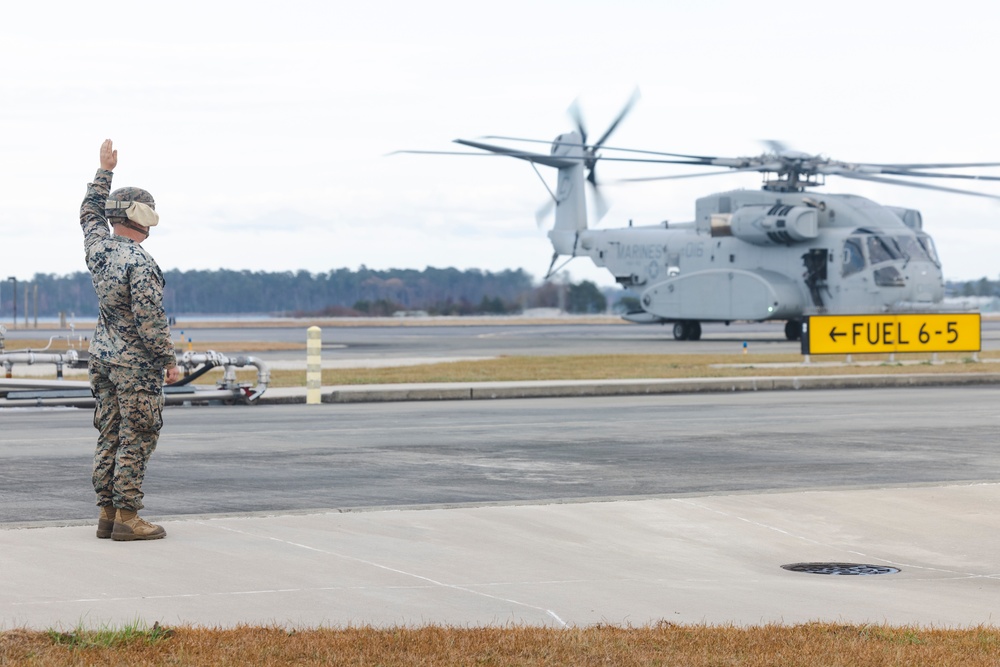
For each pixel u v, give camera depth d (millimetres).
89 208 16641
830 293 92250
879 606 13555
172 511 19938
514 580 14609
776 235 92750
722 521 18844
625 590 14180
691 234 102500
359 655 10648
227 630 11578
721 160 89500
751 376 53781
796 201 92938
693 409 40500
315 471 24984
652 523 18609
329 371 59344
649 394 48344
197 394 43000
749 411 39594
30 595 13172
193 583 13953
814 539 17891
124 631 11234
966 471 25047
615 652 10852
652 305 104000
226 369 43781
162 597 13219
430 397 46156
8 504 20453
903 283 88562
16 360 46688
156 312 16062
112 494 16422
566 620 12547
